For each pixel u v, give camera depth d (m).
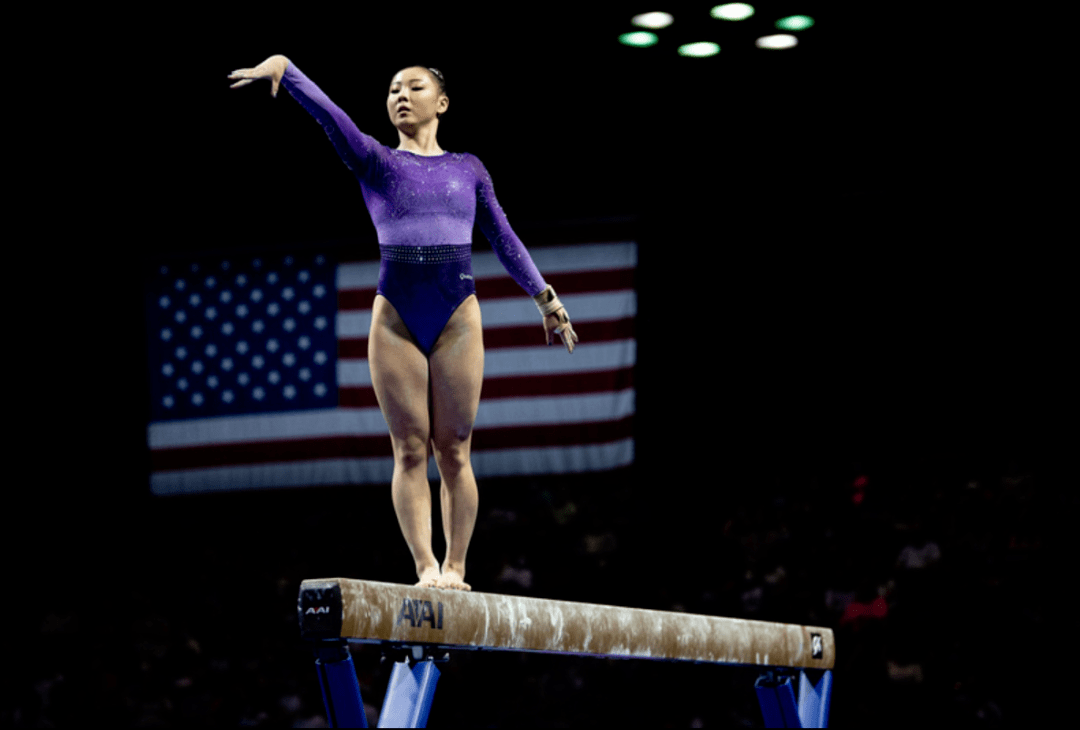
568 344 14.38
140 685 35.84
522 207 40.06
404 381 12.54
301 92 12.11
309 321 39.22
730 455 39.22
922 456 37.56
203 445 39.12
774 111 38.31
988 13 33.31
